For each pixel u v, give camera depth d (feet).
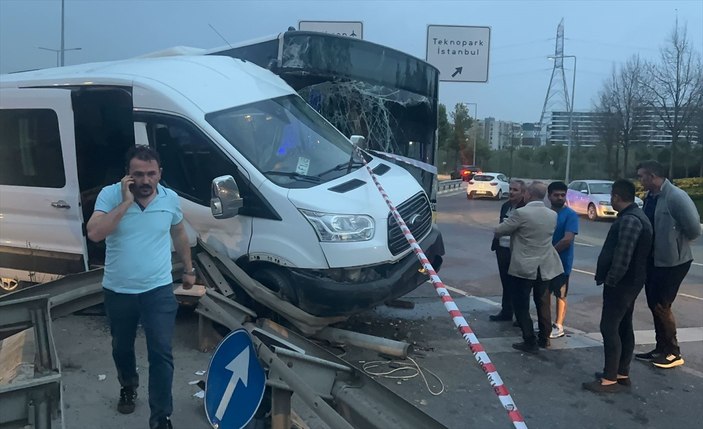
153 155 12.48
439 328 22.39
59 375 9.32
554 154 201.36
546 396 16.63
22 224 20.90
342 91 26.32
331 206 16.96
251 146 18.24
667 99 103.96
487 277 33.06
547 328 20.53
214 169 18.19
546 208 19.80
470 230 56.39
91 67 22.25
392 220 17.89
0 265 21.52
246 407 11.55
